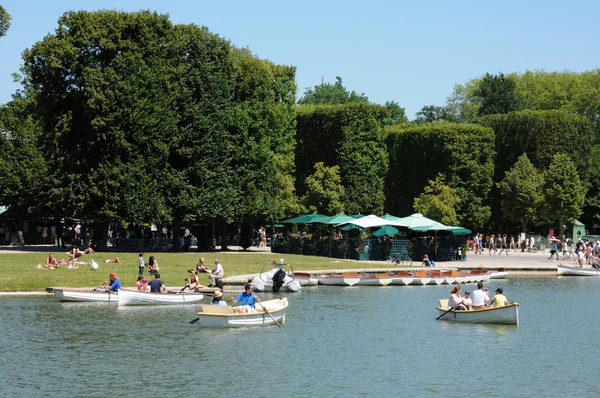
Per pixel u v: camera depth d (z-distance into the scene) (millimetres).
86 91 72625
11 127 90625
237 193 82625
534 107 148250
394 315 46719
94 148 74562
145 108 74688
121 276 56531
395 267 71688
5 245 90375
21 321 42188
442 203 99000
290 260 74438
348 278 62031
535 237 108062
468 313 44438
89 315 44344
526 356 35969
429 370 33094
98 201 74000
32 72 74688
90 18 74375
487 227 114688
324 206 99875
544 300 55500
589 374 32750
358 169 104188
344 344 38000
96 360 33969
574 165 109750
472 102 168000
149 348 36344
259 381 30984
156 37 77438
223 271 59750
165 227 102000
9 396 28766
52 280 53719
